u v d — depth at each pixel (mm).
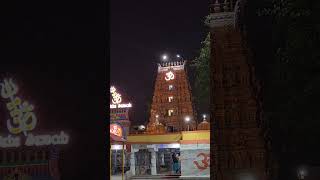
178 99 54562
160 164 44062
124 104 44375
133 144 34844
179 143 32531
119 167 40906
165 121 54219
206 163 29406
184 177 29547
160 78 56406
